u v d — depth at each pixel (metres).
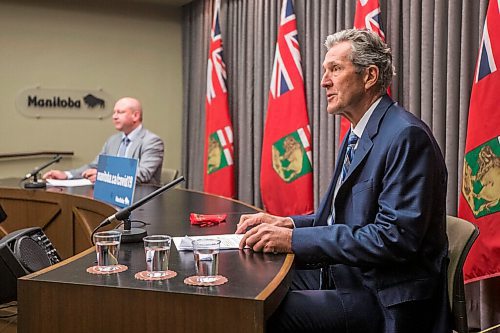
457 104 3.27
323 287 2.03
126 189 2.82
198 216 2.37
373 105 1.97
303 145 4.29
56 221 3.41
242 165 5.16
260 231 1.81
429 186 1.76
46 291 1.50
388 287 1.78
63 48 5.62
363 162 1.88
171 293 1.40
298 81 4.32
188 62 5.95
